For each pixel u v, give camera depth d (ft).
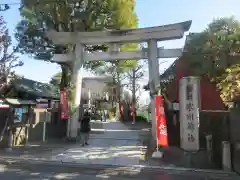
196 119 32.32
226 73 41.68
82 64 48.39
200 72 47.24
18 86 55.52
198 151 32.58
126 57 46.39
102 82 115.24
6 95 51.31
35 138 46.70
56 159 32.63
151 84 43.47
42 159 32.48
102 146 41.09
